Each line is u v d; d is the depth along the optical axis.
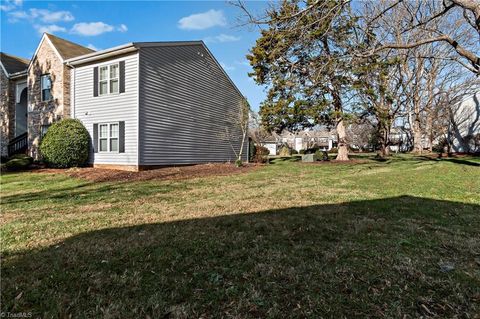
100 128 13.16
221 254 2.92
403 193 6.23
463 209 4.67
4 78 16.94
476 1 7.25
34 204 5.78
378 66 14.65
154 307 1.98
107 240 3.36
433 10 12.84
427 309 1.94
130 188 7.97
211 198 6.23
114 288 2.24
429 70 21.05
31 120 15.25
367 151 39.88
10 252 3.00
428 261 2.69
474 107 19.89
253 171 12.67
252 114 18.16
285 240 3.31
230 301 2.07
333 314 1.90
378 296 2.10
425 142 29.61
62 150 12.30
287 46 7.75
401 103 20.45
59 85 14.03
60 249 3.07
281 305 2.01
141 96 12.16
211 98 16.92
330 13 6.80
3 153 16.84
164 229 3.80
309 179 9.45
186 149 14.85
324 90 15.48
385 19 11.70
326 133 54.50
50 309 1.95
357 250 2.96
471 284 2.26
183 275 2.46
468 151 20.34
